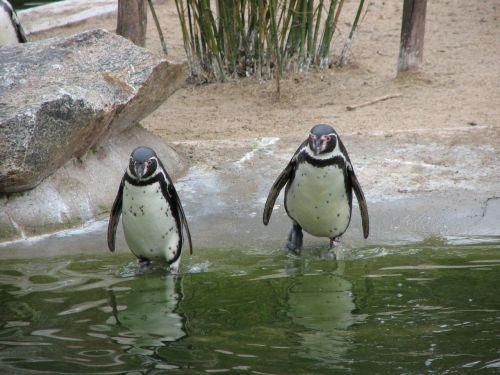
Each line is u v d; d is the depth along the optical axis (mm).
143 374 5688
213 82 15219
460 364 5789
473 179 10039
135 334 6445
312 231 8531
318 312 6855
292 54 15203
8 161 8656
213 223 9336
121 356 6020
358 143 11172
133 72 10070
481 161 10484
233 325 6609
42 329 6574
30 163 8781
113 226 8141
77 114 9148
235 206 9727
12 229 8922
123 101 9750
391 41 17125
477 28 17641
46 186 9344
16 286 7641
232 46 15000
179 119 13164
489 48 16250
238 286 7586
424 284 7461
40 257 8492
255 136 11969
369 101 13359
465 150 10773
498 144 10906
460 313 6750
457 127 11703
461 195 9641
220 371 5719
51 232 9156
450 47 16391
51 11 20734
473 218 9141
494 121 11984
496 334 6305
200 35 16391
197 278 7852
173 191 7938
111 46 10430
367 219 8359
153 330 6504
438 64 15344
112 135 10359
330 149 7832
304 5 14570
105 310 7020
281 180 8445
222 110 13602
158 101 10734
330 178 7953
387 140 11211
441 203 9477
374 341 6219
